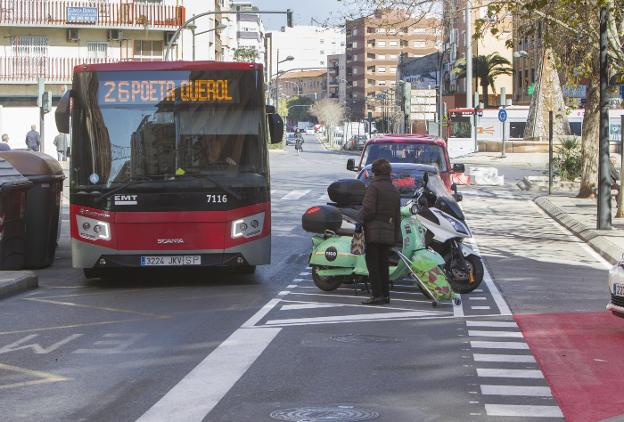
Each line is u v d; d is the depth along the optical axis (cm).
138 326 1247
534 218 3078
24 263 1880
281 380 927
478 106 7494
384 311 1377
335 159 7881
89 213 1603
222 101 1625
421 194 1575
